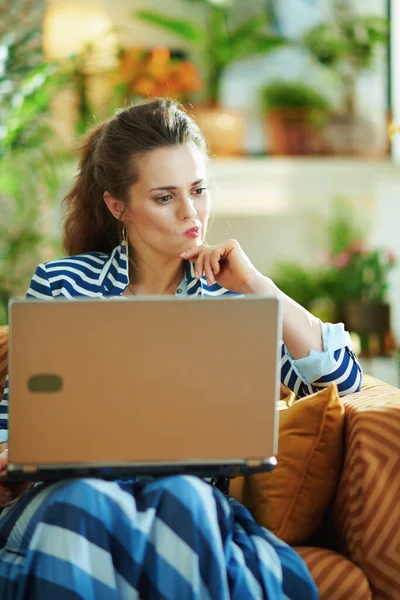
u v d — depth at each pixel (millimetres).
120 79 7785
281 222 10008
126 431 1802
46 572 1721
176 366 1795
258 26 9484
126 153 2312
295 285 8945
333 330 2373
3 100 4688
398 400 2150
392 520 2000
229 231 10008
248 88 9914
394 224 9367
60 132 7180
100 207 2555
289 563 1893
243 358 1804
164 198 2297
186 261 2428
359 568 2021
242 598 1777
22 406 1792
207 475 1865
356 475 2053
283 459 2156
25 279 5828
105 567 1737
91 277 2410
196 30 8883
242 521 2023
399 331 8758
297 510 2143
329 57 9805
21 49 6422
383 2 9852
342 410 2168
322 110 9766
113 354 1785
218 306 1790
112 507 1771
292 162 9289
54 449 1802
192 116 2494
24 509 1922
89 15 7434
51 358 1783
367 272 8812
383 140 9633
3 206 6043
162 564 1751
